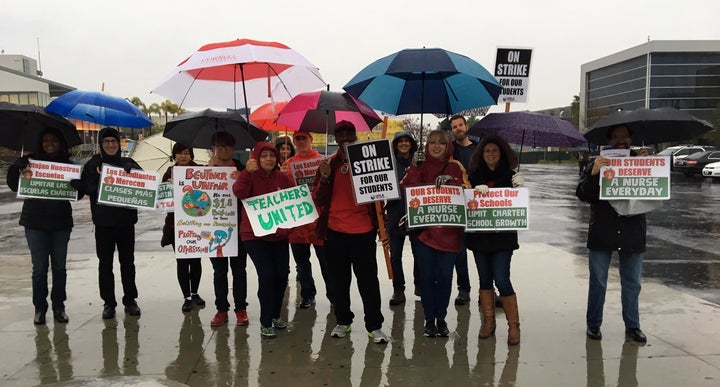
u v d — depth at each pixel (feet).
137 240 36.17
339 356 14.98
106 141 17.67
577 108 303.89
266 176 16.28
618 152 15.48
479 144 16.16
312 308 19.57
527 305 19.56
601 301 15.99
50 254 17.83
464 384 13.23
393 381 13.41
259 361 14.65
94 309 19.38
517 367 14.20
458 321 17.94
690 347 15.47
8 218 50.83
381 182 15.31
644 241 15.53
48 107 18.75
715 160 101.55
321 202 15.62
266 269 16.14
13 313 18.90
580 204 60.34
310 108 17.16
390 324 17.66
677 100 237.25
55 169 17.35
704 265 28.30
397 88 19.86
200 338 16.40
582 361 14.55
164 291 21.77
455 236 15.90
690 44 231.91
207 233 16.99
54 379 13.55
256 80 20.53
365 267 15.70
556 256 27.99
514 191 15.46
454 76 18.74
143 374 13.80
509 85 26.03
